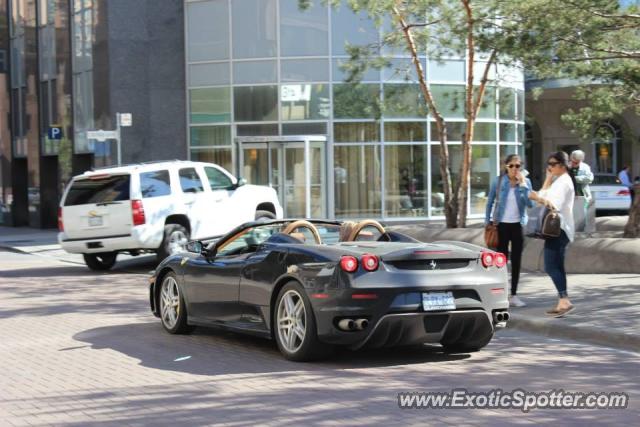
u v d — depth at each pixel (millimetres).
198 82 31891
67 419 7371
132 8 31625
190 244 11055
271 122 30938
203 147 31938
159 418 7305
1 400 8188
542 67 16844
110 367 9547
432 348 10391
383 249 9289
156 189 19469
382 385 8375
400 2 19156
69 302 15242
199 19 31797
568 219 11875
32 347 10977
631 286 14367
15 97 40000
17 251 27438
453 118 30766
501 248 12898
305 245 9555
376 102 23047
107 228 19188
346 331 8914
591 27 15664
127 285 17641
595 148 41781
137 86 31703
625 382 8500
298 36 30625
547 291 14281
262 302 9922
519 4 16172
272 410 7457
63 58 34719
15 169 40281
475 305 9250
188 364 9578
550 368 9203
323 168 30547
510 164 12766
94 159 32906
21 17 38781
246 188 21516
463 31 18094
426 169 30828
